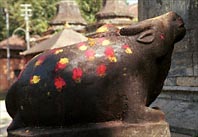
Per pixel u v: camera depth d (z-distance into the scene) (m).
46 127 2.88
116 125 2.86
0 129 9.30
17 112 3.07
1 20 31.77
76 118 2.84
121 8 17.30
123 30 3.20
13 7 30.61
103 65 2.89
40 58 3.08
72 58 2.92
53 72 2.87
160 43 3.19
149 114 3.01
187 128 6.07
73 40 14.70
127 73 2.96
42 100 2.83
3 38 32.03
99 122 2.89
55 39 14.80
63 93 2.80
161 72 3.40
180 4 7.04
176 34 3.41
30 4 28.27
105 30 3.41
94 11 31.39
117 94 2.90
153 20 3.27
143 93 3.07
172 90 7.02
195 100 6.48
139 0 8.45
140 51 3.11
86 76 2.83
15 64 27.70
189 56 6.75
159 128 2.98
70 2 21.95
